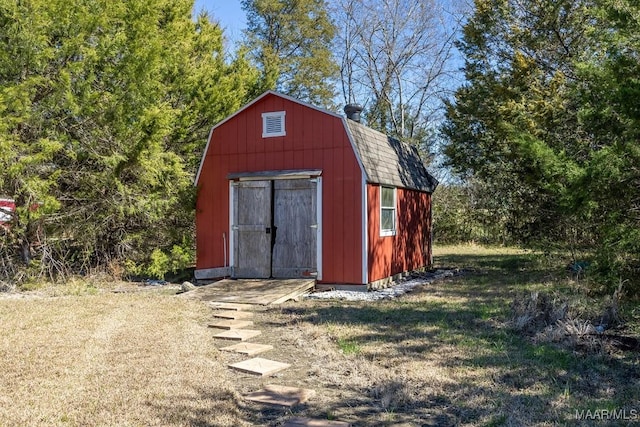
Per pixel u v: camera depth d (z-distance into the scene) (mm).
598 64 10492
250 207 11617
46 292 10219
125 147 11039
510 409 4062
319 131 11078
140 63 11000
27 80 10234
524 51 16000
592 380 4766
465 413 4043
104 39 10914
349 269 10734
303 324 7191
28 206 10258
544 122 12594
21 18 10188
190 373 4918
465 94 17781
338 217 10859
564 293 8852
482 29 17297
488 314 7723
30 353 5516
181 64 13680
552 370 5027
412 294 10266
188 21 14906
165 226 12992
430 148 28469
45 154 10125
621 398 4301
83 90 10703
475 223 23750
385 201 12062
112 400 4191
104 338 6223
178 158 12094
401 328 6891
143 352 5621
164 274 13133
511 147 13594
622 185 7953
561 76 13328
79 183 11664
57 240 11570
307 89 28562
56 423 3723
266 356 5695
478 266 16312
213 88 13812
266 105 11625
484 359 5398
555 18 14953
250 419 3982
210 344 6145
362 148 11156
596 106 8781
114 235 12531
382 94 28953
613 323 6594
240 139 11859
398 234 12797
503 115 14141
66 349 5688
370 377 4895
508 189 14945
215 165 12102
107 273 12281
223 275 11672
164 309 8219
